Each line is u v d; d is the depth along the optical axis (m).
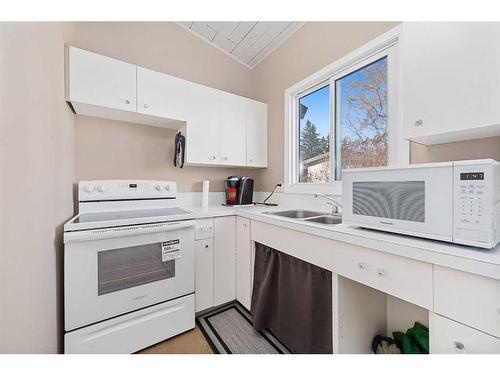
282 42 2.33
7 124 0.70
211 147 2.13
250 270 1.74
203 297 1.75
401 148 1.36
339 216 1.65
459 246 0.78
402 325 1.31
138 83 1.73
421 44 1.00
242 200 2.34
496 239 0.72
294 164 2.28
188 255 1.59
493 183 0.68
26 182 0.82
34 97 0.91
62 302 1.28
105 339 1.27
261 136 2.51
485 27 0.82
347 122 1.80
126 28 1.99
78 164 1.80
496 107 0.79
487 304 0.65
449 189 0.77
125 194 1.79
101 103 1.57
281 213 1.87
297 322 1.30
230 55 2.62
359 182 1.07
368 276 0.95
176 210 1.82
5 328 0.68
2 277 0.66
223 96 2.22
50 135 1.11
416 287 0.80
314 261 1.20
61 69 1.36
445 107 0.92
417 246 0.79
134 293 1.37
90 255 1.24
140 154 2.08
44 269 0.99
